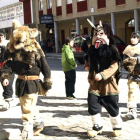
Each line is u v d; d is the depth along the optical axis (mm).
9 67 4652
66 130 5117
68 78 7875
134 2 22188
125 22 26578
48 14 33625
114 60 4578
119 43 18656
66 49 7773
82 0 27797
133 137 4691
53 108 6789
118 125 4715
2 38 6070
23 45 4410
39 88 4633
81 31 31844
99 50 4543
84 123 5523
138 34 5754
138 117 5848
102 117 5855
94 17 26984
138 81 5742
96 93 4590
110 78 4574
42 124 4977
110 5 24484
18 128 5219
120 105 6945
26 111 4492
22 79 4527
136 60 5668
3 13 44969
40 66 4605
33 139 4617
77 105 7082
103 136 4727
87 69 5012
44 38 38094
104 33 4551
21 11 38875
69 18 29984
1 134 4832
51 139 4680
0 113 6332
